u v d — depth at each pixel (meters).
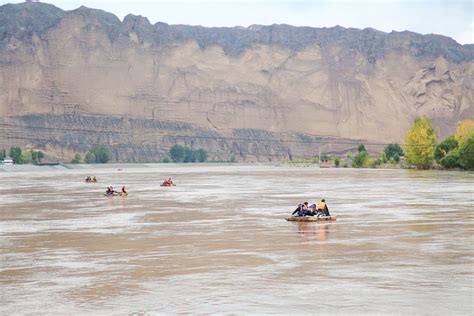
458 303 27.89
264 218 62.66
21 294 30.50
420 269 35.19
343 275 33.78
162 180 159.88
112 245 45.41
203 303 28.48
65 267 37.09
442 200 83.25
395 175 176.50
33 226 57.69
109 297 29.75
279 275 34.03
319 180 150.00
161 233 51.72
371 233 50.12
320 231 51.78
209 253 41.31
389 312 26.66
